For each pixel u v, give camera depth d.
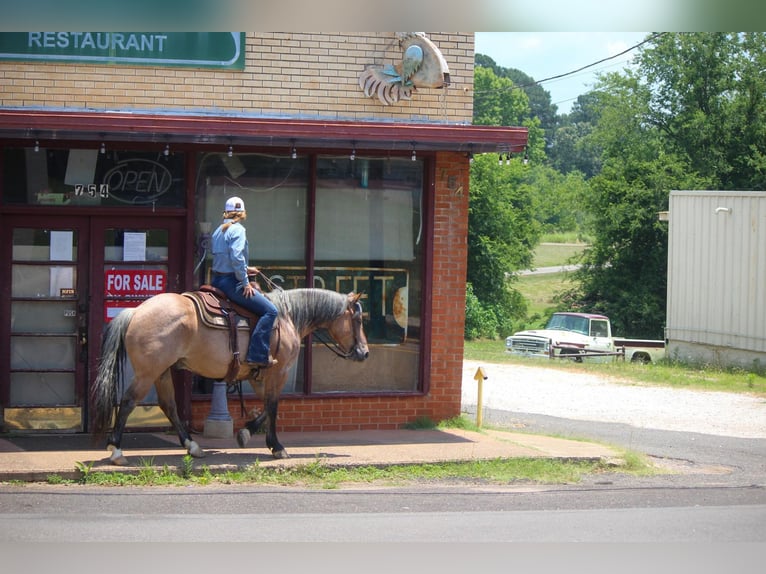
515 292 57.03
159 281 12.32
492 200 54.22
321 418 12.74
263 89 12.46
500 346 45.38
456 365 13.18
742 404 20.28
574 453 11.73
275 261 12.75
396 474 10.53
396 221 13.09
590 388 22.97
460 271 13.11
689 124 49.94
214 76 12.34
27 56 11.87
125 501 9.00
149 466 10.01
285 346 10.75
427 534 7.98
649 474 11.29
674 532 8.26
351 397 12.82
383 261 13.08
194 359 10.32
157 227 12.31
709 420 17.66
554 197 63.75
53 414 12.05
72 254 12.12
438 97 12.91
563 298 56.75
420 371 13.12
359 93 12.70
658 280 49.59
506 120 83.25
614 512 9.03
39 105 11.91
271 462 10.52
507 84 83.00
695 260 30.30
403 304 13.15
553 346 32.09
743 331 28.28
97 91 12.04
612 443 13.90
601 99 55.03
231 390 12.51
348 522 8.37
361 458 10.92
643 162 50.69
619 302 50.25
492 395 21.19
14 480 9.73
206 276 12.44
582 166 108.06
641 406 19.61
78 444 11.36
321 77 12.60
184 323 10.16
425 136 11.88
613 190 50.47
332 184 12.91
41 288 12.05
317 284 12.88
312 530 8.05
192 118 11.30
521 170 58.25
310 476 10.31
